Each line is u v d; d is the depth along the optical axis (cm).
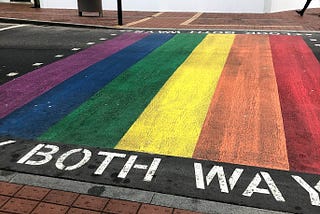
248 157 405
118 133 465
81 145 434
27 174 375
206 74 716
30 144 438
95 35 1142
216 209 321
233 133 463
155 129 477
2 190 347
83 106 558
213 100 579
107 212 317
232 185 354
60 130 475
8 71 747
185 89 632
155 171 379
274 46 950
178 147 428
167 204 327
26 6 1909
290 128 475
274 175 370
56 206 324
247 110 536
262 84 650
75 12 1683
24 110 543
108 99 588
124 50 931
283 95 595
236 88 632
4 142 442
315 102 564
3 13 1606
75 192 345
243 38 1070
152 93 614
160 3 1777
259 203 329
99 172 378
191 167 385
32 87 647
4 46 984
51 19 1434
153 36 1123
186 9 1767
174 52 907
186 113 529
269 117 510
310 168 382
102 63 805
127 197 337
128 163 394
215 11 1739
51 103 571
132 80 684
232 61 811
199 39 1069
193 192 344
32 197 337
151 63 805
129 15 1628
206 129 475
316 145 430
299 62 795
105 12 1716
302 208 322
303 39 1041
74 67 775
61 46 980
